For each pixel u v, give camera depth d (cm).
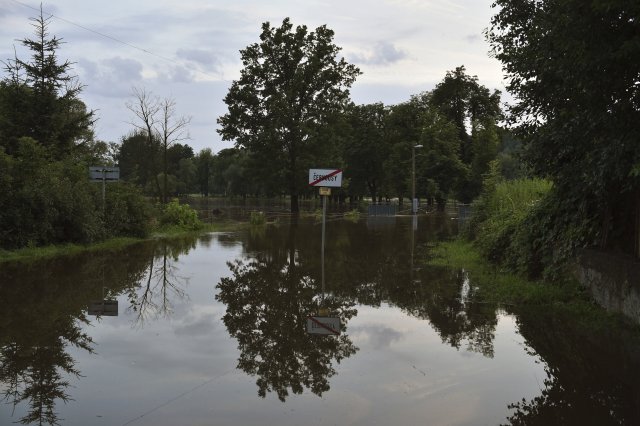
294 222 3588
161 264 1462
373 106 6969
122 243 2052
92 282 1152
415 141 6256
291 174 4569
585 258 881
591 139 739
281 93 4447
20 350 640
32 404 468
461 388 508
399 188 6372
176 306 908
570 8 591
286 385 516
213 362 594
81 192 1881
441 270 1316
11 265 1388
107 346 661
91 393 496
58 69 2414
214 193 12288
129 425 421
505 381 529
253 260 1547
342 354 625
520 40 902
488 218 1711
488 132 5366
